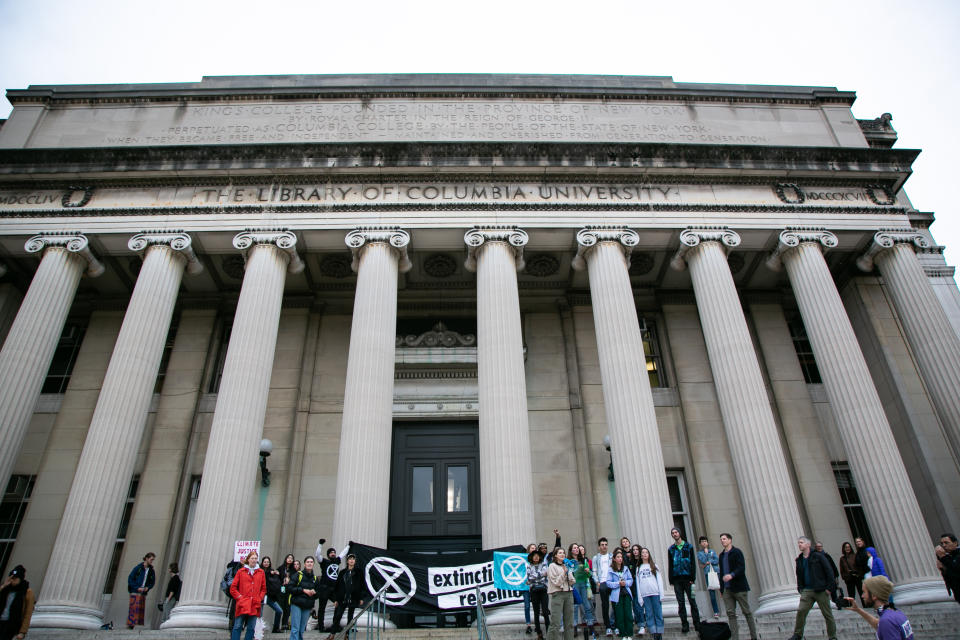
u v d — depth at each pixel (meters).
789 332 27.06
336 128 26.17
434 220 23.00
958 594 11.26
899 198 29.77
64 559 17.22
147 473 23.41
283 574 17.14
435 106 26.88
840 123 27.55
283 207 23.12
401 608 15.84
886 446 19.73
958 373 21.34
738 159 24.62
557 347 26.78
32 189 23.73
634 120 26.95
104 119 26.41
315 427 24.70
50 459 23.58
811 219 24.02
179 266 22.62
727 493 23.81
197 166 23.64
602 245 22.88
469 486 24.36
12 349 20.38
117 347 20.41
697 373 26.20
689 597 14.70
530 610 15.48
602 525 23.11
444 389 25.22
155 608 21.03
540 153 24.17
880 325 25.44
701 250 23.08
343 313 27.20
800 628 12.52
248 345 20.44
